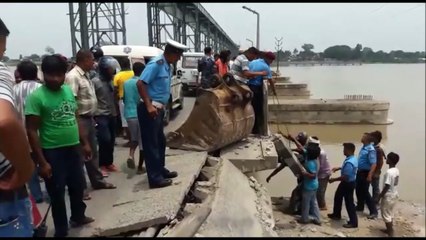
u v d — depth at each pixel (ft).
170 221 13.29
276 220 25.99
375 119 69.21
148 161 16.22
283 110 71.72
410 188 28.07
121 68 25.77
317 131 67.00
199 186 18.40
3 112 5.72
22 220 6.75
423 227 25.70
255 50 28.60
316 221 25.67
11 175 6.25
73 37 58.95
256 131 29.91
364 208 29.76
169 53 16.08
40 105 11.73
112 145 19.71
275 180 36.24
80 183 13.08
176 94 44.29
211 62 30.42
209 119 23.11
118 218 13.41
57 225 12.39
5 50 6.50
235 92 24.57
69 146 12.56
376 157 27.61
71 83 15.39
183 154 22.20
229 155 24.62
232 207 17.72
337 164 44.04
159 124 16.38
